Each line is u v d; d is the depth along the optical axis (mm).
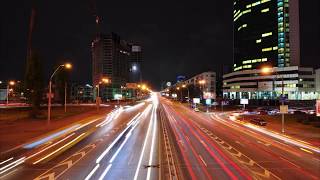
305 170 23703
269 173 22703
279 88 164875
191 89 197125
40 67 71188
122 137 42594
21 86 79812
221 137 43031
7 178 21766
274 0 176125
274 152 31516
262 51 180375
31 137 40812
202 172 22938
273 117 78562
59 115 79250
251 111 99500
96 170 23812
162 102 185250
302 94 159875
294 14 173000
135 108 121000
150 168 24328
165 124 61719
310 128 54812
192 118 77750
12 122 59906
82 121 65938
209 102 124188
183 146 35000
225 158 28234
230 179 20953
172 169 23953
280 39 172625
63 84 112562
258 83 175125
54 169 24234
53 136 43062
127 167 24750
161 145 35688
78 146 35031
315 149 33531
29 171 23625
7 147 33719
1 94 184000
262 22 181375
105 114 87312
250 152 31422
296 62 171000
